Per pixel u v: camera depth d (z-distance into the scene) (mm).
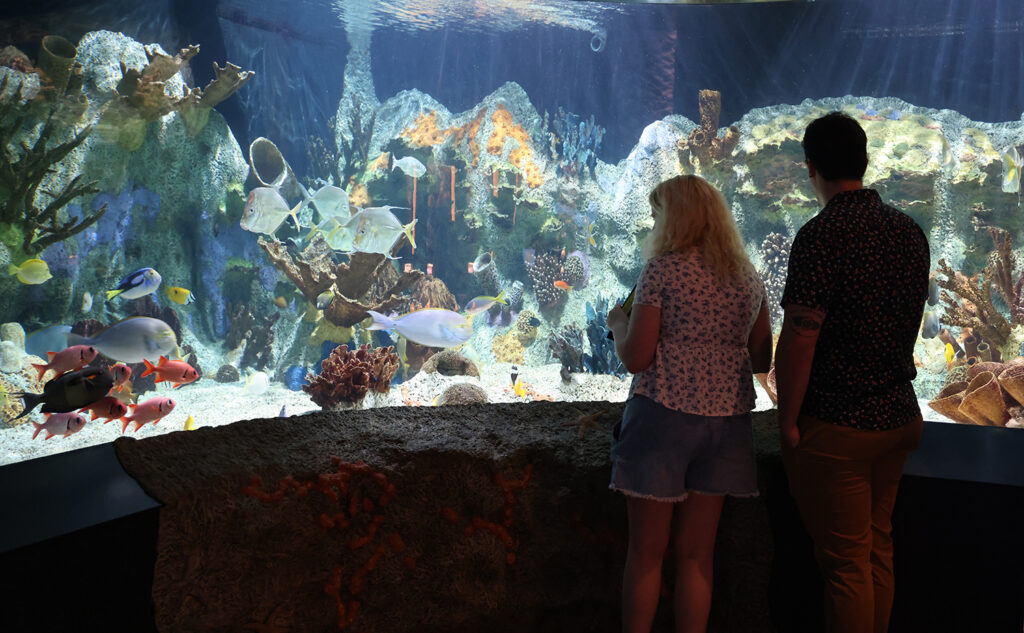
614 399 9547
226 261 12594
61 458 1957
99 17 11422
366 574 2076
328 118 17656
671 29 16141
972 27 14219
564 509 2242
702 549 1998
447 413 2539
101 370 3404
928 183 12875
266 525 1901
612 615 2285
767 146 13914
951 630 2135
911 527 2133
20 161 9000
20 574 1437
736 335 1936
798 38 15430
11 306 9484
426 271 14961
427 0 15508
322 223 12500
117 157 10898
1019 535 2039
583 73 17516
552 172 15812
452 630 2199
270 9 15141
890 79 15070
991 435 2455
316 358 12547
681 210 1953
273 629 1950
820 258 1742
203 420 8625
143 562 1679
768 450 2268
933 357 10820
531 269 15062
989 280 9922
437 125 16594
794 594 2250
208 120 12117
